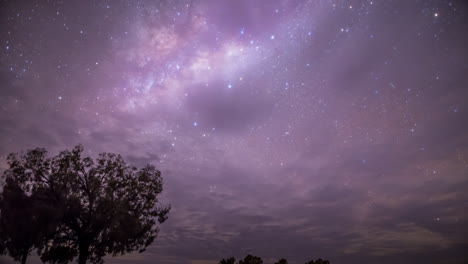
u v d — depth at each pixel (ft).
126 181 56.90
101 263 53.36
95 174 55.21
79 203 52.44
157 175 61.98
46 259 49.83
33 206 48.11
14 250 46.88
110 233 51.96
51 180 51.65
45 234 48.37
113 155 58.23
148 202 59.41
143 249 58.13
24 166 51.62
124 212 53.16
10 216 47.14
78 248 52.29
